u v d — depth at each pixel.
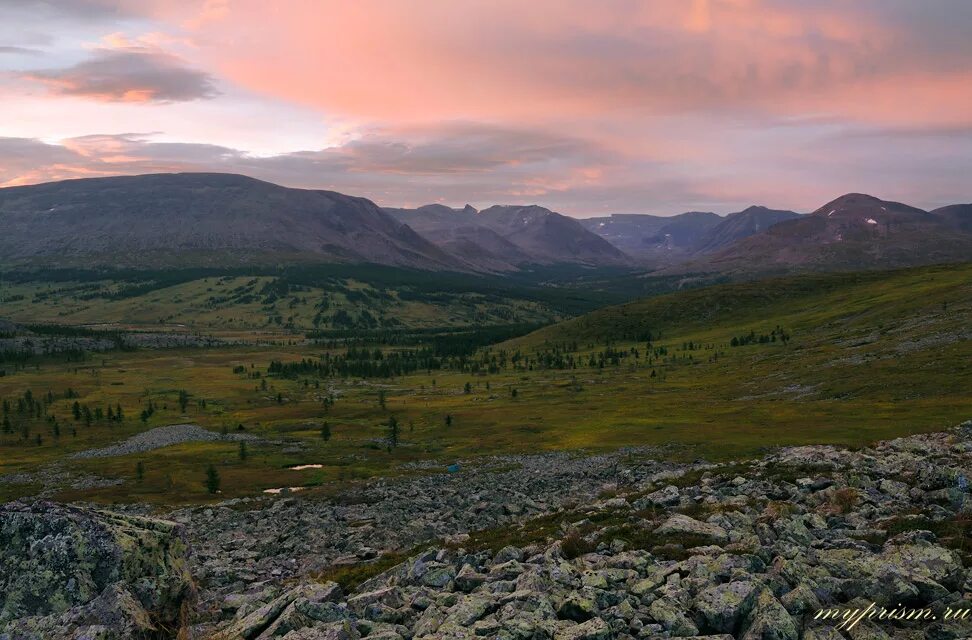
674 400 150.00
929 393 100.81
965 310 161.88
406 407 176.50
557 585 19.98
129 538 21.14
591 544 26.20
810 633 15.01
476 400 185.00
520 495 63.62
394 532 49.06
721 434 93.44
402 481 82.00
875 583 17.06
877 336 168.12
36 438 144.00
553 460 89.81
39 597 19.17
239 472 101.25
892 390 108.44
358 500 69.44
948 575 17.28
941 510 24.66
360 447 122.19
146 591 20.17
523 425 131.88
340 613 19.64
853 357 144.12
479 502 62.03
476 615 17.80
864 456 42.50
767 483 37.50
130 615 18.41
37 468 112.44
